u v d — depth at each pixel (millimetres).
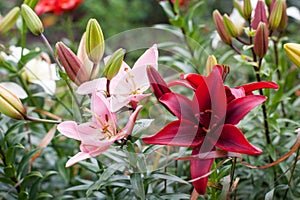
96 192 1213
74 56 1006
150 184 1194
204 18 2635
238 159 1100
